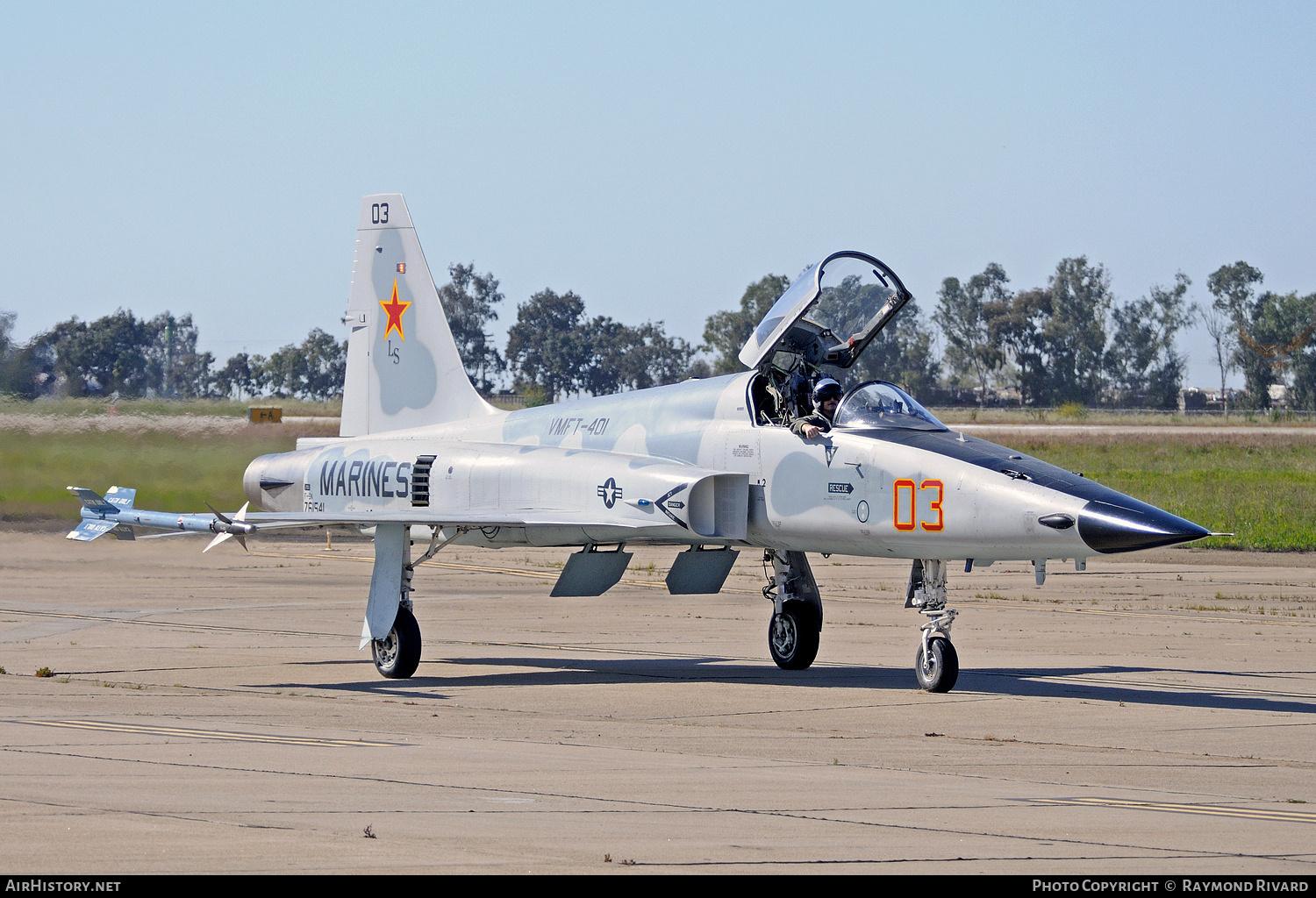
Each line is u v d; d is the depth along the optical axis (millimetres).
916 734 31375
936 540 36688
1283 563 89438
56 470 102188
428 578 78500
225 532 40125
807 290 41469
